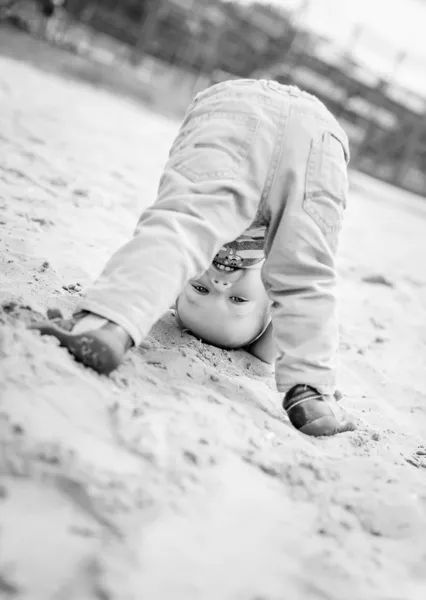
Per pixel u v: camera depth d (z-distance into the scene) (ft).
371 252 12.09
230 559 2.59
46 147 9.41
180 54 28.84
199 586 2.43
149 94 24.32
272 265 3.74
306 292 3.69
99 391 3.12
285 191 3.65
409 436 4.43
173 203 3.52
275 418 3.68
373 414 4.61
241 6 29.04
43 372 3.05
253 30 29.14
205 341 4.29
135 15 27.96
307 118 3.71
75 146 10.38
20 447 2.63
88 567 2.34
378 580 2.73
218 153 3.59
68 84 19.65
